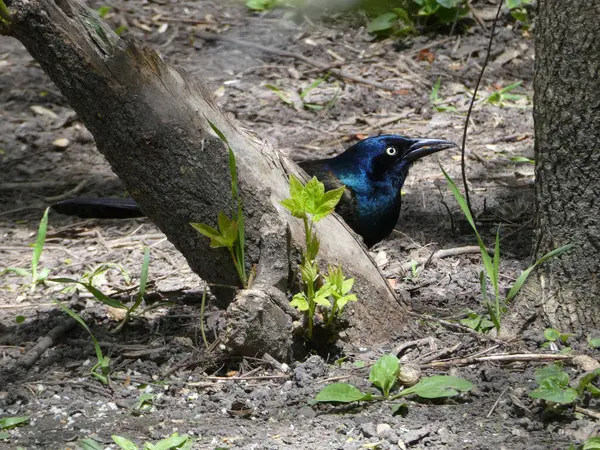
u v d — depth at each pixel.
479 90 14.73
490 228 10.57
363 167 9.82
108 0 17.95
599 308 7.30
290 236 7.22
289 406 6.68
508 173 12.14
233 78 15.47
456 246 10.13
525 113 13.91
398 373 6.79
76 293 9.04
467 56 15.62
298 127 13.96
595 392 6.36
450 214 10.45
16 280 9.88
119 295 9.09
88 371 7.40
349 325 7.55
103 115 6.82
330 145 13.28
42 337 7.99
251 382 7.04
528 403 6.50
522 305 7.60
